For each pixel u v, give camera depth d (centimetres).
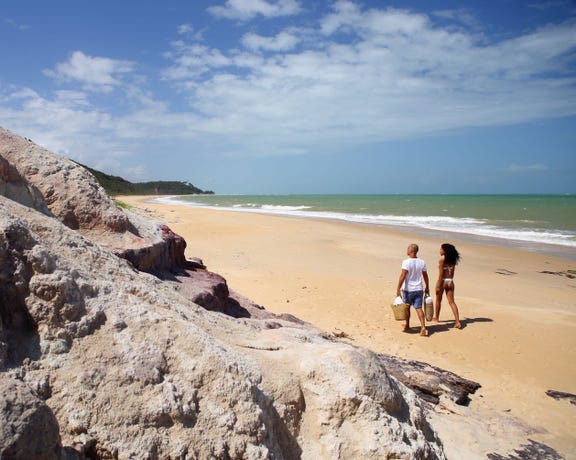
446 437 499
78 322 262
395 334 878
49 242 329
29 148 478
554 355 784
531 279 1502
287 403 301
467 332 893
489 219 3597
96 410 240
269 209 5266
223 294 542
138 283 359
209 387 271
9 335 243
